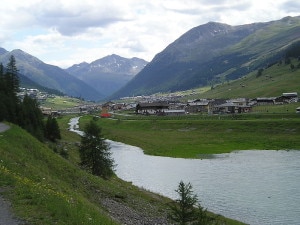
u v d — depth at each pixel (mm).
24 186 32500
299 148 123188
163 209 54531
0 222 23516
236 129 161000
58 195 33531
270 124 156500
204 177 82750
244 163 99562
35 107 117938
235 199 63875
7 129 66125
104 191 57219
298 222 51688
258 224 51250
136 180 81562
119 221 41531
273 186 72125
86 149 71938
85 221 27156
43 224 23828
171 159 111812
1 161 41812
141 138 164500
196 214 39469
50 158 59969
